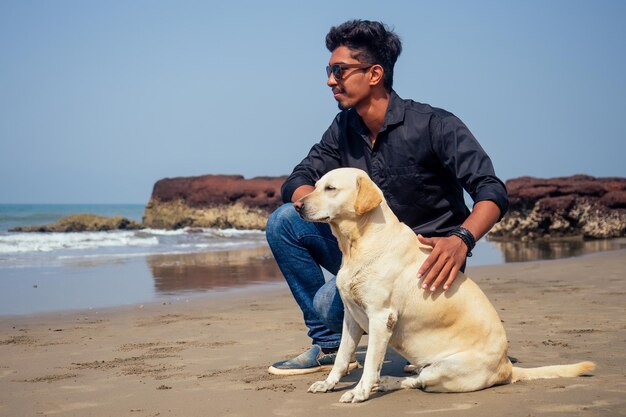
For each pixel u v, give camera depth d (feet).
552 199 81.51
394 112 12.65
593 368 12.49
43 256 56.18
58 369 15.26
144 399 11.98
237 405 11.24
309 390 11.99
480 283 34.24
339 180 11.71
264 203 122.52
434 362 11.64
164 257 56.39
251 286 35.70
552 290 29.89
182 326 22.17
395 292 11.43
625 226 79.15
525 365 13.85
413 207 12.92
